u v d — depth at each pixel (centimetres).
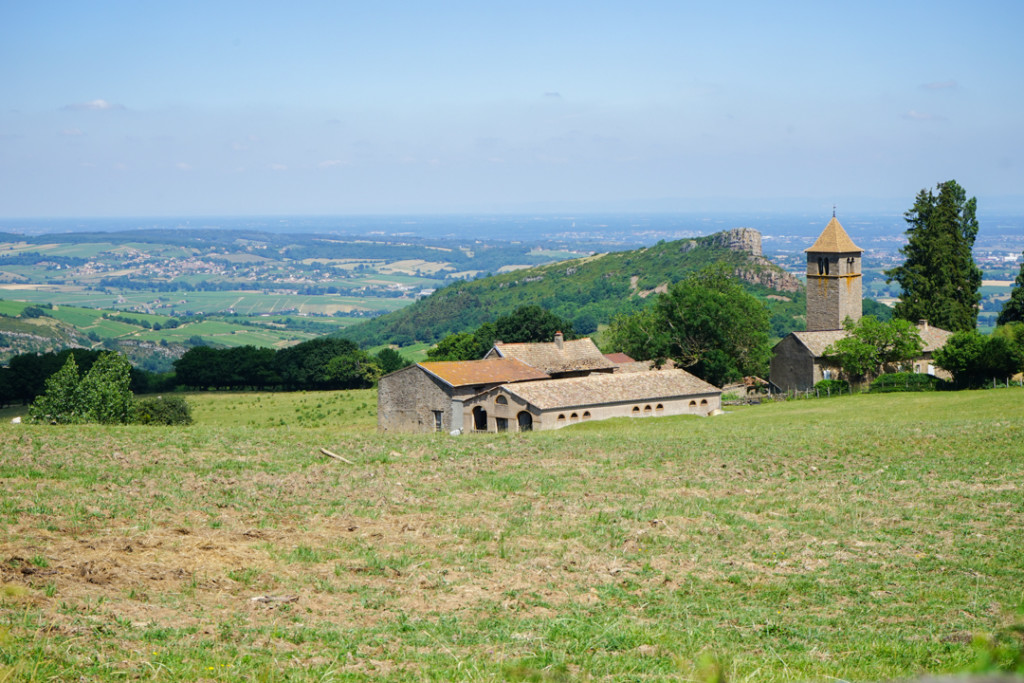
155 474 3095
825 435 4988
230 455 3669
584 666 1540
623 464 3941
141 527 2291
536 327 13412
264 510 2672
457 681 1435
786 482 3538
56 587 1739
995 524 2803
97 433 4044
